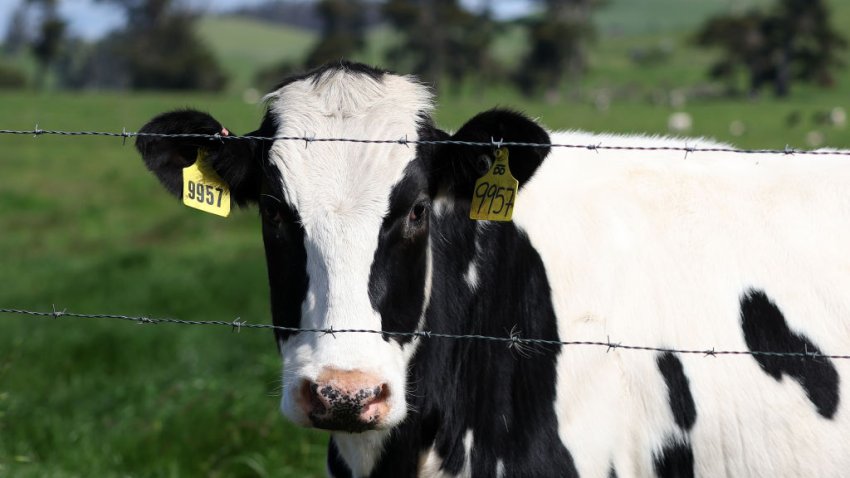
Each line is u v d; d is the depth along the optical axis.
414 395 4.40
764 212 4.69
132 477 7.17
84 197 27.11
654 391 4.47
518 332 4.54
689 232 4.66
